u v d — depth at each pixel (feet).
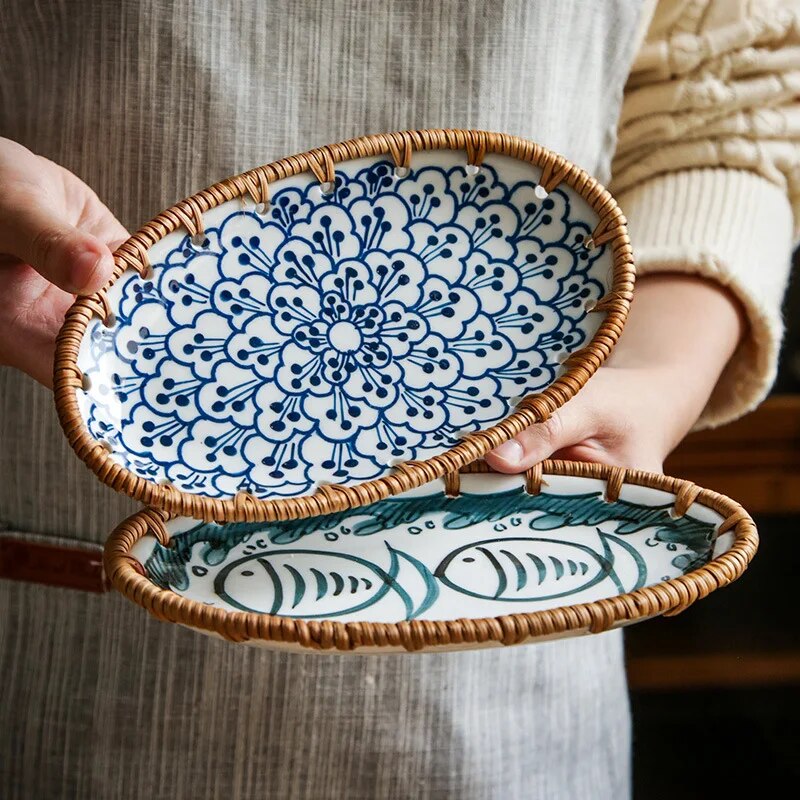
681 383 2.29
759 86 2.53
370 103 2.12
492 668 2.23
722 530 1.58
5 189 1.71
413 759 2.20
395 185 1.82
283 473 1.68
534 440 1.82
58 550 2.23
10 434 2.24
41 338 1.87
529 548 1.71
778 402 4.20
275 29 2.07
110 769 2.24
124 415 1.64
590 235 1.77
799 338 4.35
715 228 2.49
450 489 1.80
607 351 1.66
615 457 2.11
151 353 1.70
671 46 2.49
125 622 2.21
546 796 2.34
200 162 2.11
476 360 1.77
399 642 1.31
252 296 1.78
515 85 2.16
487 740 2.24
